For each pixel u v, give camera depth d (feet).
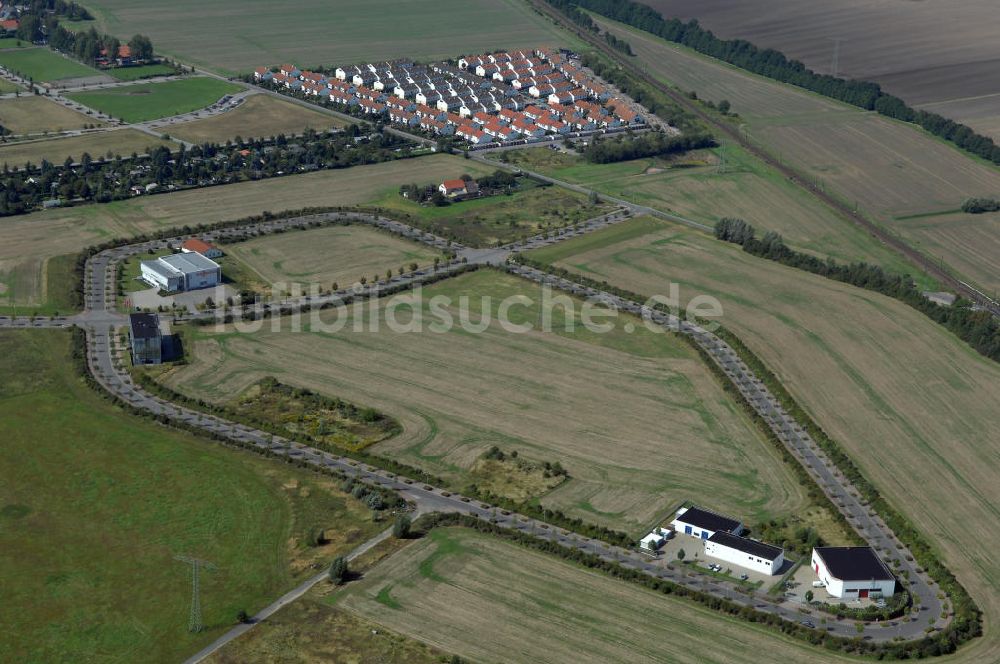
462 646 640.99
